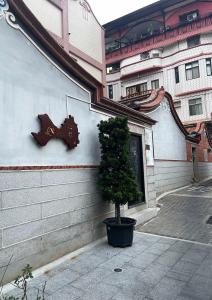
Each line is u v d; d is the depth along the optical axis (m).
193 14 24.80
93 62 13.59
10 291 3.61
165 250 5.16
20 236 3.97
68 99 5.13
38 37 4.47
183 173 15.30
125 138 5.42
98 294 3.58
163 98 13.24
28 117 4.24
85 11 13.31
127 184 5.35
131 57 26.16
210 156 21.09
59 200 4.73
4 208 3.77
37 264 4.23
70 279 3.97
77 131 5.21
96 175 5.77
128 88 26.73
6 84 3.93
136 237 6.00
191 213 8.33
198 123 20.42
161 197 11.45
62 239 4.75
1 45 3.91
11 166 3.89
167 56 24.64
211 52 22.30
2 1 3.96
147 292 3.63
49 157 4.59
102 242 5.58
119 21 27.69
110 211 6.19
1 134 3.80
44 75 4.61
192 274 4.15
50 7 10.68
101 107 6.11
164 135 13.20
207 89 21.95
